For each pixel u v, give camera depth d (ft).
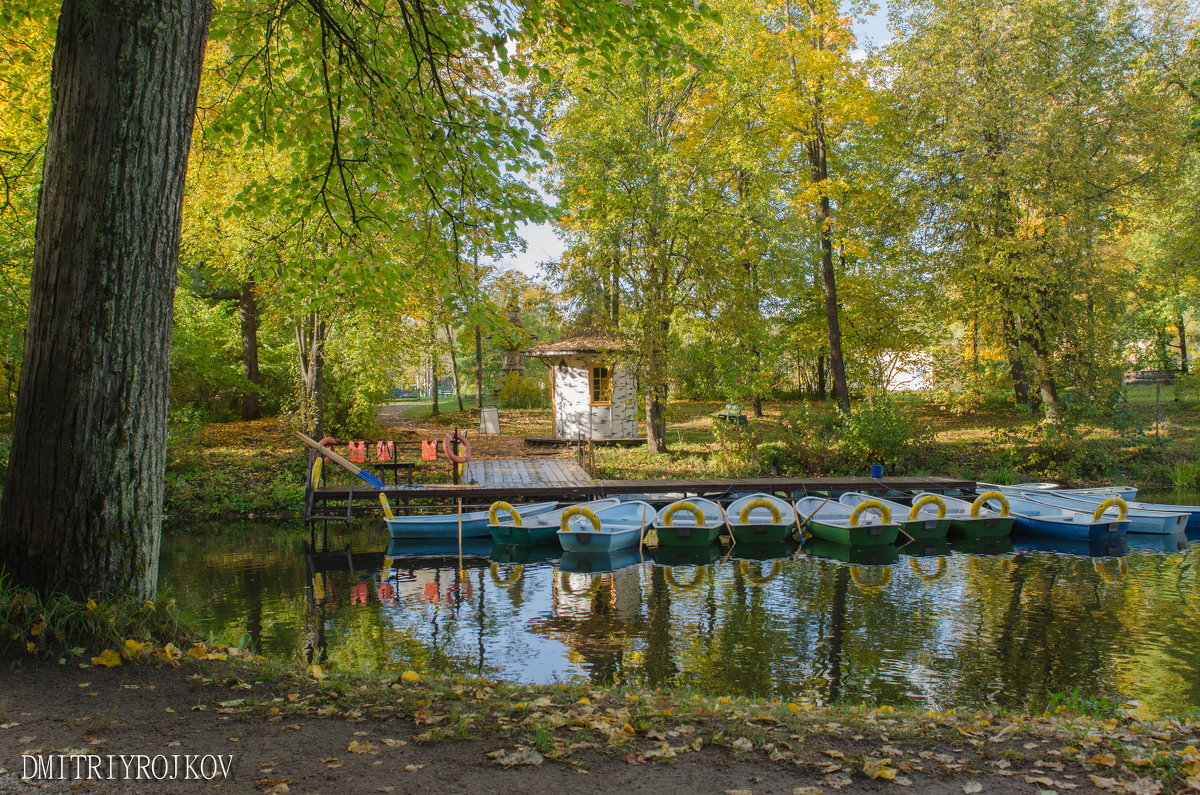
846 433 70.90
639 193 64.34
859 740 14.03
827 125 79.77
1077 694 19.65
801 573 41.34
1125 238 99.40
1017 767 12.70
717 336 69.97
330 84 25.27
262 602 34.88
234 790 11.03
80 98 16.30
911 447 72.79
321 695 15.26
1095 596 35.27
